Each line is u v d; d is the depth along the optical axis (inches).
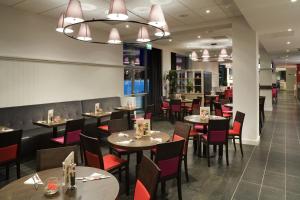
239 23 230.7
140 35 178.1
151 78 418.3
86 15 226.8
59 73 247.1
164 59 436.1
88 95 281.6
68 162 71.7
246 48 227.8
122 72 335.0
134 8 205.6
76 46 263.4
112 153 150.0
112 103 305.4
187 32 281.3
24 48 214.4
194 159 186.2
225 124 169.9
